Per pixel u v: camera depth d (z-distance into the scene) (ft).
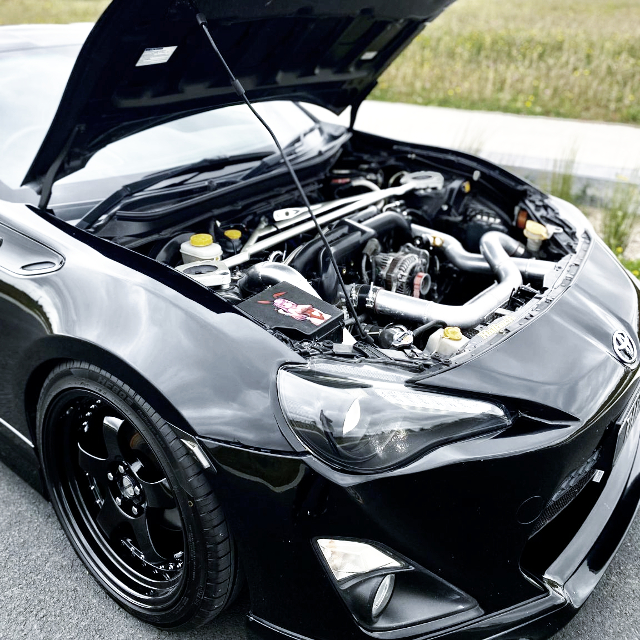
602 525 6.14
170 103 7.36
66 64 8.65
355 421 4.78
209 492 5.04
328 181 9.70
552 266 7.62
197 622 5.67
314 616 5.05
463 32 39.99
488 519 4.94
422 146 10.23
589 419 5.37
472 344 5.77
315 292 6.64
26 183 6.99
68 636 6.10
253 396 4.94
